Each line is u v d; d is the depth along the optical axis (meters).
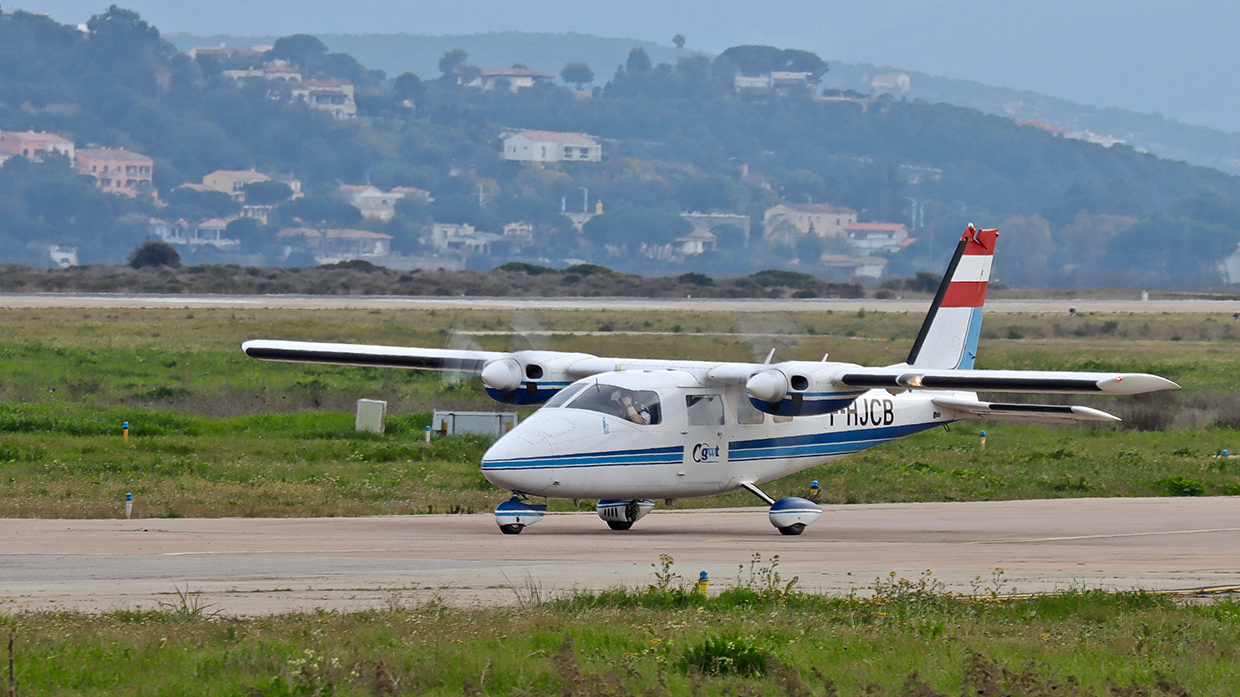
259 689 31.30
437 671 33.47
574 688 31.48
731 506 87.62
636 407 67.56
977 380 65.06
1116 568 58.72
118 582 47.72
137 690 31.28
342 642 36.03
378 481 91.25
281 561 53.81
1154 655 38.84
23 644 34.69
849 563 58.44
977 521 79.31
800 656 37.00
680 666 35.44
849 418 76.88
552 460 64.19
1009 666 36.22
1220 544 69.06
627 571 53.06
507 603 44.66
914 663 36.56
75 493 79.38
